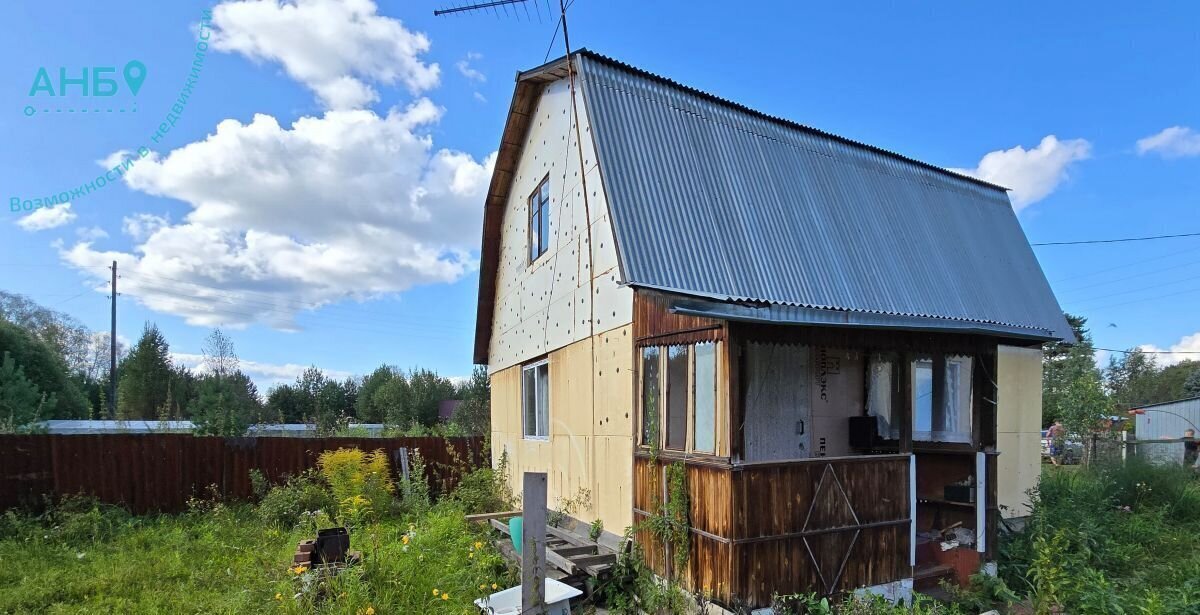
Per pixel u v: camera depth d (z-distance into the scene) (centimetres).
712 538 515
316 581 532
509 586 604
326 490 1087
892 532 577
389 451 1246
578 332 794
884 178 848
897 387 755
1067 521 775
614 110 660
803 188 737
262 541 838
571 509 806
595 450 743
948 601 589
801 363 703
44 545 818
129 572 680
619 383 689
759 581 499
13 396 1997
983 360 667
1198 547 780
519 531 664
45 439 969
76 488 980
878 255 725
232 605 547
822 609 484
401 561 596
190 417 2677
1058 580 568
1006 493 893
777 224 672
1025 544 730
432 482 1260
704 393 553
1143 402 3512
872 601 514
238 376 3192
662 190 622
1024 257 932
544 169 920
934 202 880
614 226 569
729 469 498
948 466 702
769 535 508
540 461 937
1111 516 860
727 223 635
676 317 584
